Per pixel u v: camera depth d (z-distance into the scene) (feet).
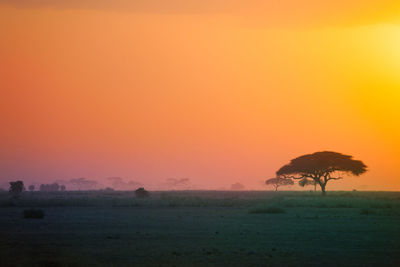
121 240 193.67
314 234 213.66
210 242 188.03
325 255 157.48
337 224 259.39
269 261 146.82
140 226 249.14
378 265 140.97
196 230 230.27
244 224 260.42
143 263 143.64
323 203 458.09
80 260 148.36
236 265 140.67
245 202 509.76
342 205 434.30
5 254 158.81
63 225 253.85
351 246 177.17
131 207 427.74
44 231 225.35
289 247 174.81
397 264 142.61
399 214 331.77
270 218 300.81
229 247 174.81
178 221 279.08
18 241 189.98
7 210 381.40
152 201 521.65
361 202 482.28
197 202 490.90
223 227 244.22
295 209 396.98
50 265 139.33
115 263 143.64
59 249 170.30
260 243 184.85
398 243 185.06
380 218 298.76
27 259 149.89
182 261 146.82
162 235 210.18
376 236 206.39
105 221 278.67
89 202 485.97
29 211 304.09
